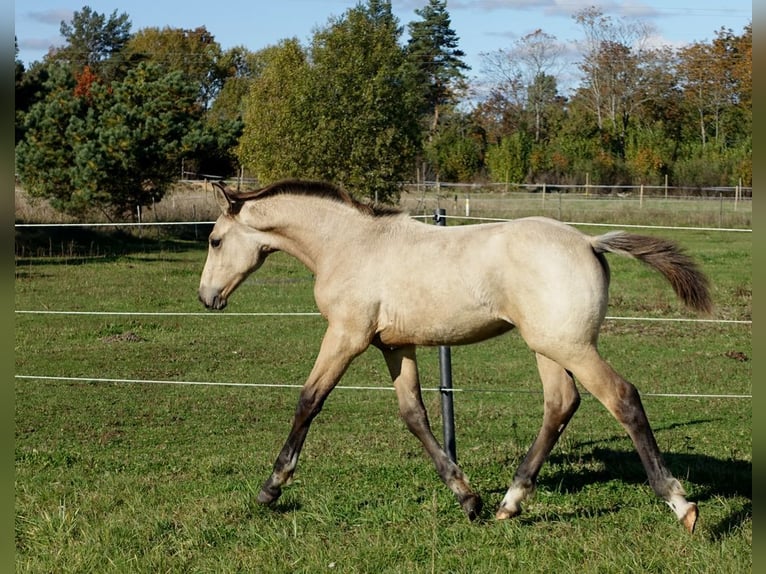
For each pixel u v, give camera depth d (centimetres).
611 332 1338
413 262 530
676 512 470
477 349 1230
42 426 832
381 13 3494
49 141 2717
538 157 4909
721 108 5731
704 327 1370
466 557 470
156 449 751
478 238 520
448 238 531
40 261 2045
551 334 489
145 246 2408
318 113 3120
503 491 602
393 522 533
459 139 5525
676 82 5959
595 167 4734
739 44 5622
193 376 1048
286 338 1291
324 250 561
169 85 2852
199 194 3422
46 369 1075
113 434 804
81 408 902
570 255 492
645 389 977
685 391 965
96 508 566
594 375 488
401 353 567
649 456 479
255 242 596
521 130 5725
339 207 564
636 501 565
